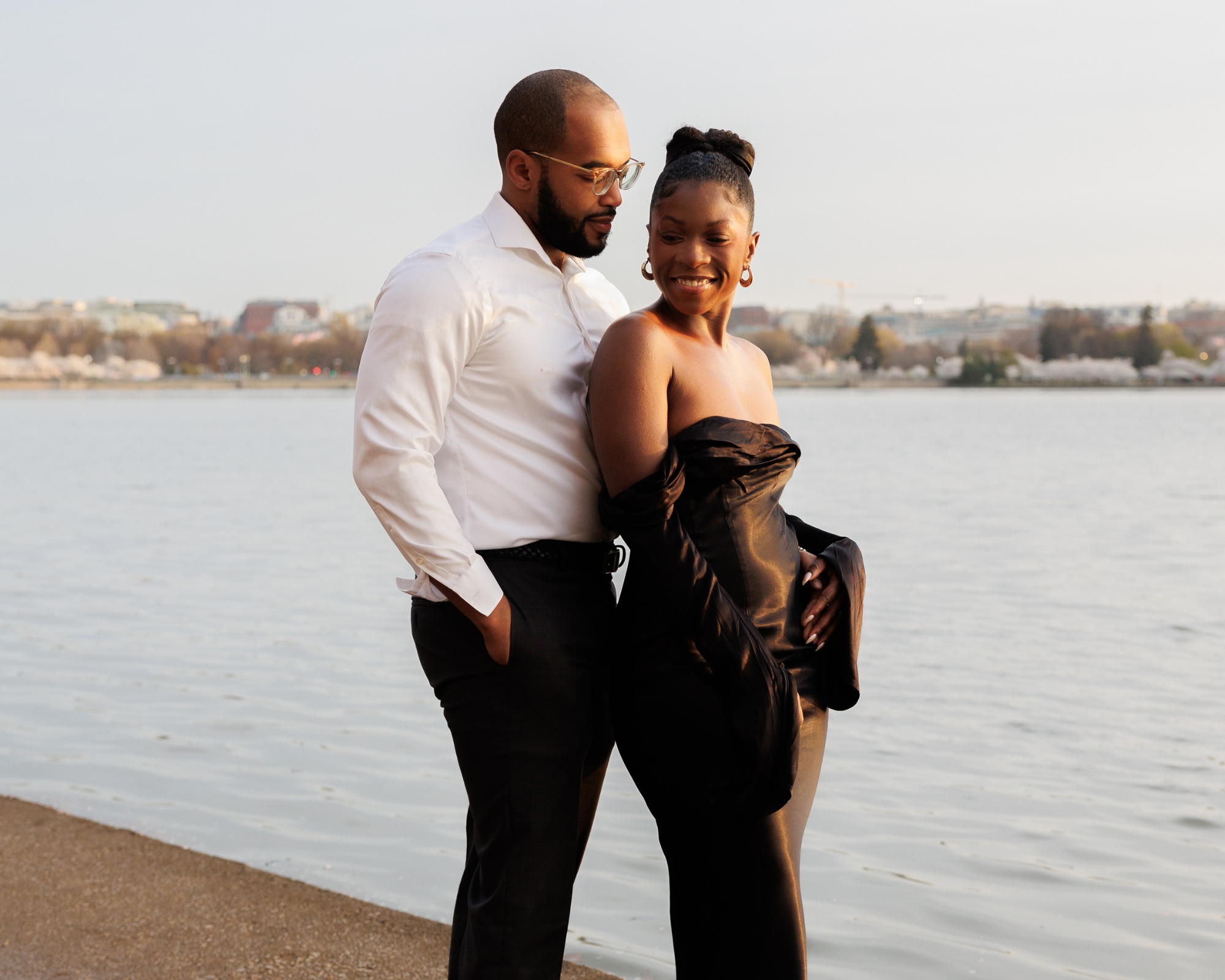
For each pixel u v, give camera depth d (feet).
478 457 6.59
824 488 64.39
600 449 6.38
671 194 6.36
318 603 28.55
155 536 42.93
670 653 6.33
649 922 10.57
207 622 26.02
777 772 6.11
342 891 11.14
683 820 6.42
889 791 14.65
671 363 6.38
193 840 12.51
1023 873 12.06
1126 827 13.44
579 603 6.64
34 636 24.45
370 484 6.33
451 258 6.45
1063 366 465.47
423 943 9.18
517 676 6.42
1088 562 35.99
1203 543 40.68
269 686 19.85
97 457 93.71
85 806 13.55
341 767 15.28
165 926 9.37
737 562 6.32
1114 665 21.68
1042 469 78.69
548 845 6.48
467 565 6.26
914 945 10.36
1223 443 114.21
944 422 171.63
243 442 119.34
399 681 20.21
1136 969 9.95
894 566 35.19
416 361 6.30
